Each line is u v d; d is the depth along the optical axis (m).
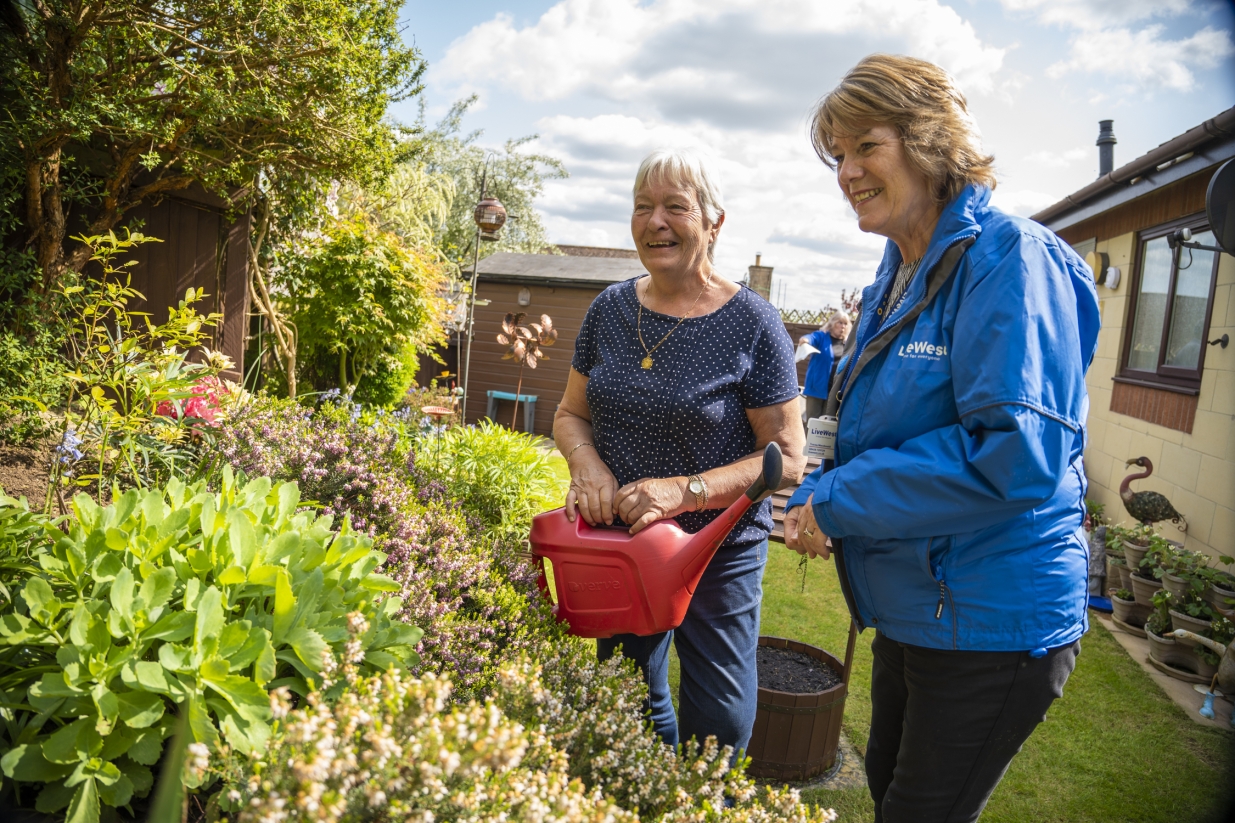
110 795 1.11
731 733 1.85
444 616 1.64
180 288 4.84
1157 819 2.47
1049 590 1.35
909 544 1.39
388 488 2.26
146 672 1.12
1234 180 3.05
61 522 1.62
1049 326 1.28
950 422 1.40
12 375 2.96
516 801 0.93
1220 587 3.81
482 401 12.69
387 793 0.86
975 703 1.39
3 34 3.13
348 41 3.86
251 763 1.00
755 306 1.89
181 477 2.49
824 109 1.54
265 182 5.18
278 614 1.30
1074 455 1.39
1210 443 4.49
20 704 1.20
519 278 12.26
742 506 1.59
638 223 1.87
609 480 1.86
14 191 3.41
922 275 1.43
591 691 1.43
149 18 3.41
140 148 3.83
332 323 6.83
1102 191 5.74
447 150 22.11
